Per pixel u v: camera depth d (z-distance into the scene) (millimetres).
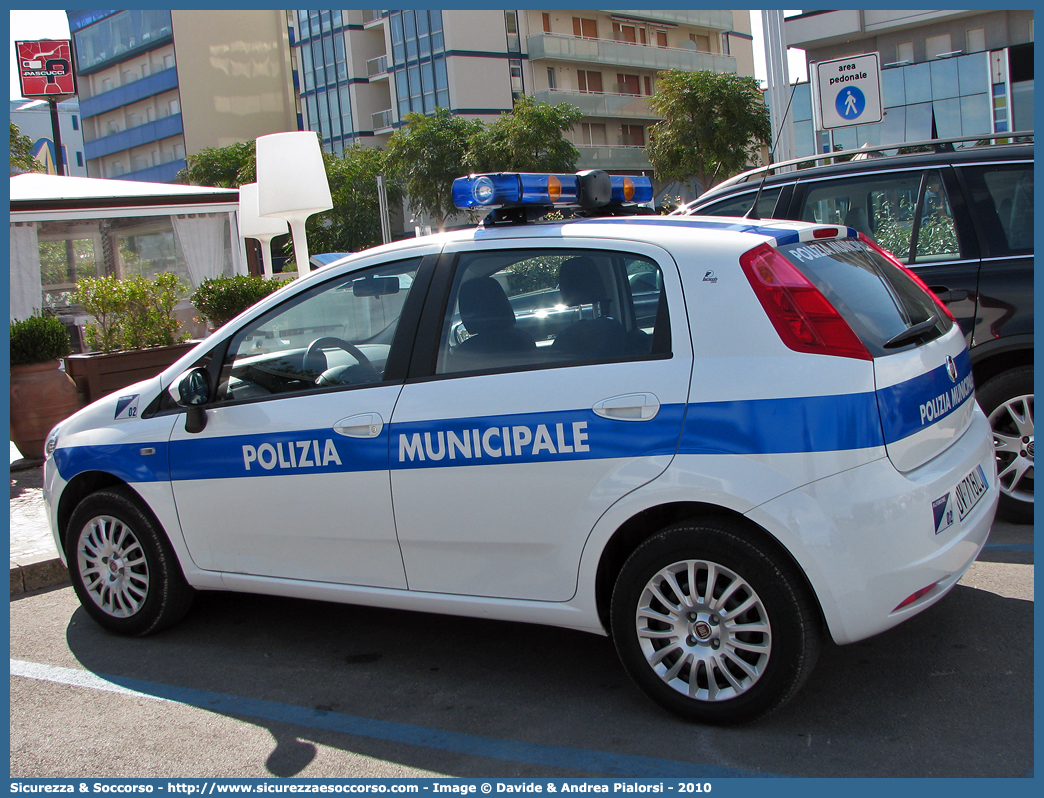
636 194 4129
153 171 76125
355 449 3568
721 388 2973
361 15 65438
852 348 2908
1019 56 30125
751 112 40812
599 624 3260
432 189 52781
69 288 14609
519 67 59312
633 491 3059
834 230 3410
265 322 3941
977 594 4016
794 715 3164
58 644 4312
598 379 3156
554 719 3279
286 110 78812
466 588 3447
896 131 31547
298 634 4254
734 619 3029
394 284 3674
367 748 3178
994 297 4684
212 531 3992
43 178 14703
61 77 53000
